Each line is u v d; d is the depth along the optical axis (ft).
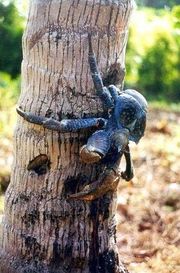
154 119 40.81
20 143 12.48
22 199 12.54
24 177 12.48
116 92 12.04
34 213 12.42
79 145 12.06
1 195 22.95
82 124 11.78
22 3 45.52
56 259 12.47
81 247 12.51
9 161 25.82
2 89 36.78
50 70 11.93
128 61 52.19
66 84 11.91
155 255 19.66
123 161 24.36
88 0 11.62
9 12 45.47
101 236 12.72
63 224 12.39
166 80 54.95
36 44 11.94
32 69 12.12
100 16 11.71
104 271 12.83
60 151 12.08
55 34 11.76
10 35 45.52
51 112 12.03
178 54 55.11
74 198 12.17
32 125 12.19
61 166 12.18
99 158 11.55
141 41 53.83
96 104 12.01
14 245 12.71
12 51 45.52
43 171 12.33
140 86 54.49
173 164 29.73
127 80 53.62
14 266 12.64
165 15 56.85
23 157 12.46
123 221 22.63
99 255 12.75
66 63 11.84
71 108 11.98
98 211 12.51
